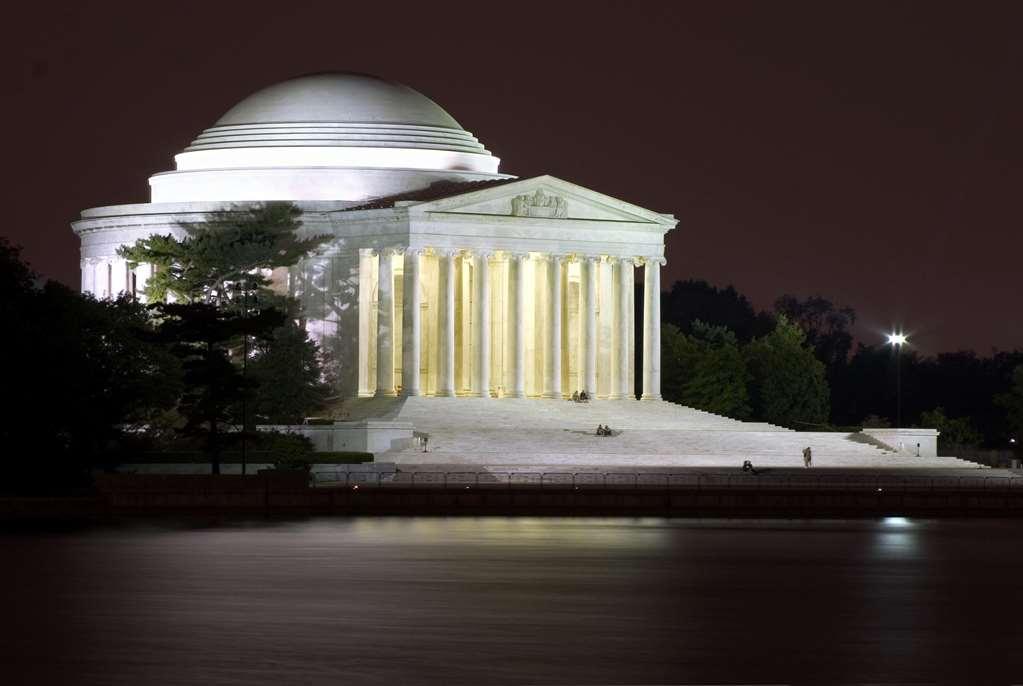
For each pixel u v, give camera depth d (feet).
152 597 447.42
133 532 650.84
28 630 388.37
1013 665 350.23
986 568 536.83
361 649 363.35
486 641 375.04
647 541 625.82
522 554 567.59
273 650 361.51
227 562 534.37
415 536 635.25
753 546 610.24
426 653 358.64
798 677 334.85
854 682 330.54
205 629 390.63
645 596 457.27
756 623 406.82
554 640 377.09
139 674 333.42
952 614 425.28
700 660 352.69
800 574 515.91
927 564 549.13
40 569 512.22
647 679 331.36
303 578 492.13
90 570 509.76
